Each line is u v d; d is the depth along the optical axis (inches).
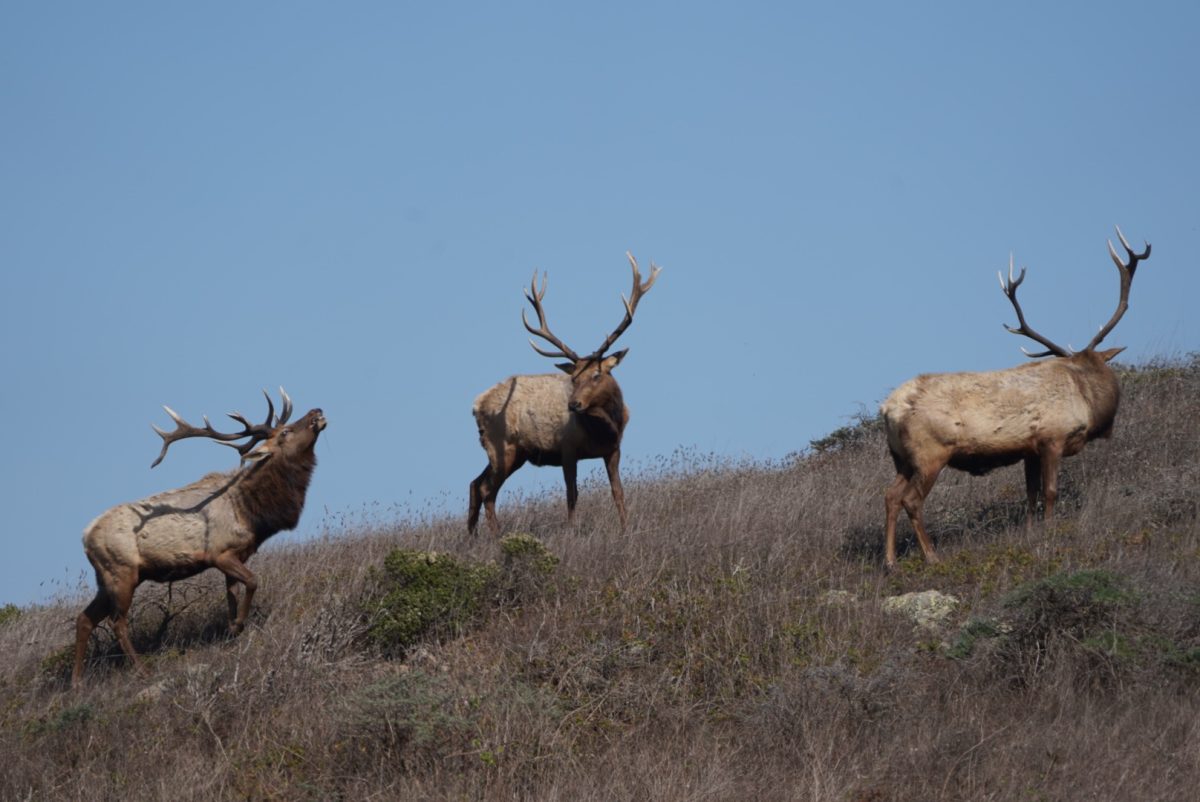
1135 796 991.6
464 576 1608.0
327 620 1569.9
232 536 1699.1
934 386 1720.0
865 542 1781.5
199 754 1291.8
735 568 1561.3
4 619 2126.0
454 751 1184.2
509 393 2078.0
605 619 1469.0
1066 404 1739.7
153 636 1766.7
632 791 1090.1
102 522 1656.0
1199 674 1211.2
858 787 1059.9
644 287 2064.5
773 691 1233.4
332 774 1211.2
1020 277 1863.9
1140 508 1720.0
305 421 1755.7
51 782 1275.8
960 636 1323.8
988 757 1080.8
